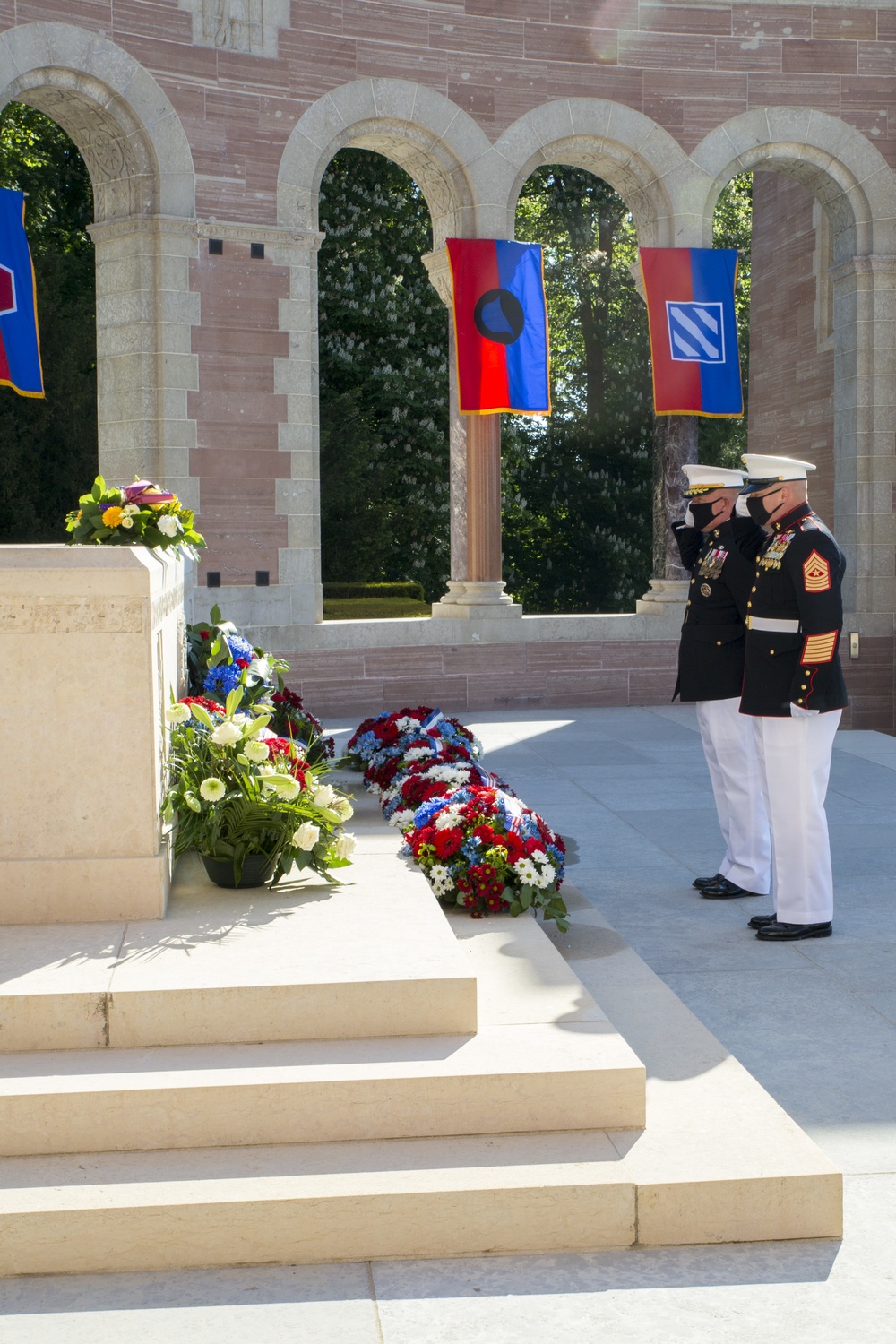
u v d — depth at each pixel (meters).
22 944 4.32
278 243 12.35
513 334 13.03
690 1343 3.04
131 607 4.53
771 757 6.00
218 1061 3.80
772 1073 4.55
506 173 13.17
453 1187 3.42
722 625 6.69
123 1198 3.35
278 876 5.07
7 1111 3.58
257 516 12.48
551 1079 3.76
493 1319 3.12
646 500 28.95
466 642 13.52
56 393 23.62
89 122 11.84
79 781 4.57
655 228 13.81
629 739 11.80
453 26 12.88
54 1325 3.08
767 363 17.92
